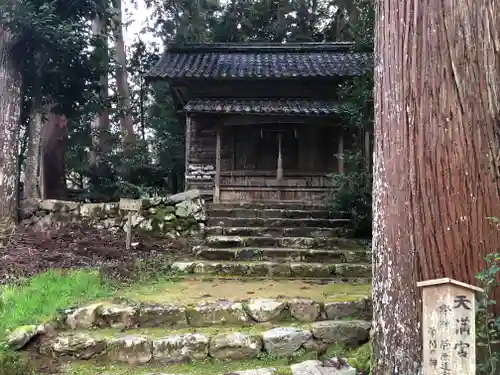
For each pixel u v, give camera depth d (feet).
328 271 18.29
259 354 11.80
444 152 8.68
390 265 9.18
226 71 34.01
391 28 9.55
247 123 31.09
